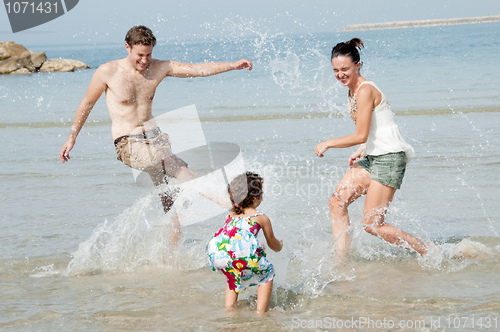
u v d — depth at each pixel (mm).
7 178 8336
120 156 5215
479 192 6910
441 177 7633
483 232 5648
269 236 4273
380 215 4750
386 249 5371
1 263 5172
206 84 19375
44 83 24062
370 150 4680
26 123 13289
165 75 5227
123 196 7391
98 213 6691
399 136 4656
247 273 4059
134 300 4344
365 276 4711
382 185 4648
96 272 4988
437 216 6188
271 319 3928
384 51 31531
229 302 4164
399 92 16344
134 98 5121
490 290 4285
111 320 3969
